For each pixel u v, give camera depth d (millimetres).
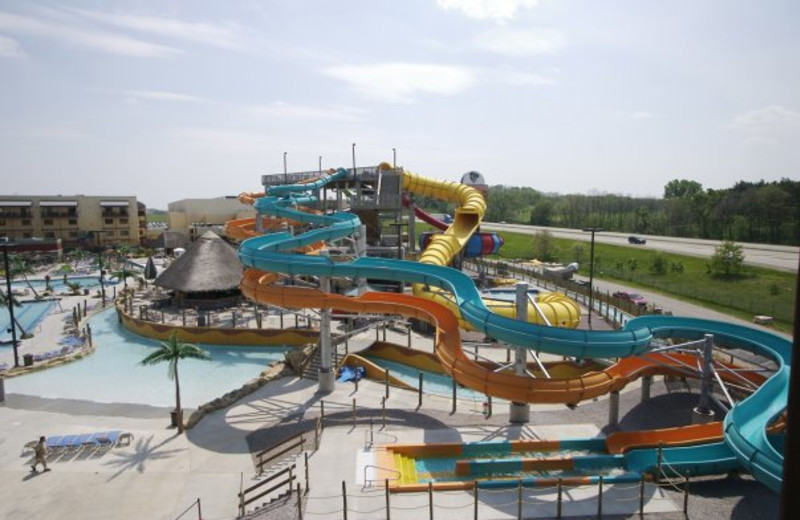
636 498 25844
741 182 192250
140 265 124750
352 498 26297
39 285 105375
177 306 78500
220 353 60062
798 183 158000
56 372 53031
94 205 157125
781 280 91375
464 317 35312
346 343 51188
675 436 30875
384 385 45031
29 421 39094
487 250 87250
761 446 22938
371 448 32031
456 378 33562
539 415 38188
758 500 25703
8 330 64188
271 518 24672
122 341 64750
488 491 26656
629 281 105750
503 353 53531
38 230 151875
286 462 30672
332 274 40531
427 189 89312
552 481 26906
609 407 37750
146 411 41344
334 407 39938
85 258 138250
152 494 28141
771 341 35562
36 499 27828
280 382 45875
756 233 151875
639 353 31547
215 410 39781
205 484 29062
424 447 31641
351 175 89312
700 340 37031
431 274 41469
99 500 27625
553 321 51469
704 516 24297
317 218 65188
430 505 23688
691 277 101312
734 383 40844
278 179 100812
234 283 77875
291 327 64625
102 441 33906
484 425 36062
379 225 93938
